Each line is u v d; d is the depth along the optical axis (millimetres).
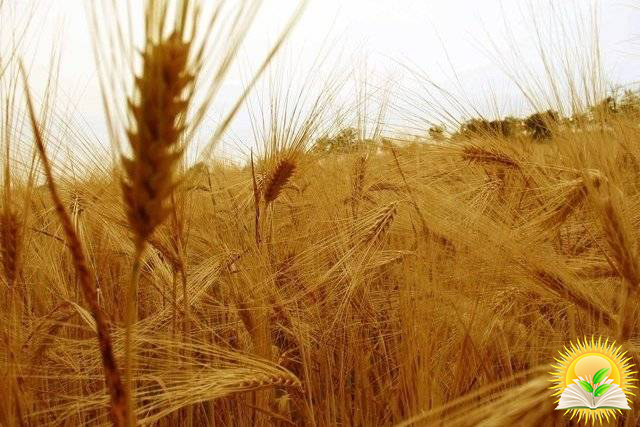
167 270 2600
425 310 2395
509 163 3143
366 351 2838
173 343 2102
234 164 4312
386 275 3221
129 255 2783
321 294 2979
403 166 3602
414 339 2320
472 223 2547
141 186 1019
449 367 2453
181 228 2084
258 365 2000
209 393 1767
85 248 2602
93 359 2254
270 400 2770
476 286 2473
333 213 3363
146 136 986
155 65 954
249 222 3162
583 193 2285
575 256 2592
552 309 2705
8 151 1715
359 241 2801
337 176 3699
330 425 2535
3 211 1756
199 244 3281
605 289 2186
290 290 2875
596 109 2740
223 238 3178
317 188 3633
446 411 1873
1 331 1933
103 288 2848
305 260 2922
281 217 3754
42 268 2684
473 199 3018
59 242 2816
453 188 3570
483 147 3217
